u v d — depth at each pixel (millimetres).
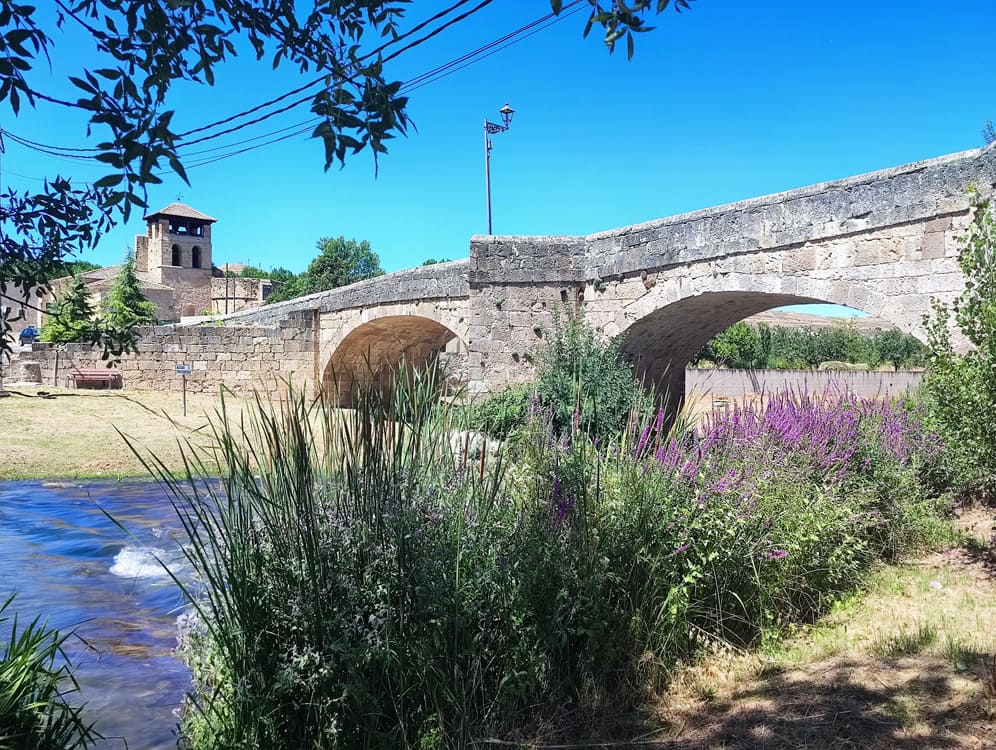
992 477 6387
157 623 7289
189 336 25000
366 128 2754
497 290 14523
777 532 5500
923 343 9172
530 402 6719
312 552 3848
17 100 2420
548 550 4520
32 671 3582
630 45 2723
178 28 2688
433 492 4453
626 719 4246
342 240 63375
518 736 4027
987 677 4297
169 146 2471
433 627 4047
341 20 3016
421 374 4793
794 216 10734
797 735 3877
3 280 3227
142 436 17422
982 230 6262
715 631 5195
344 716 3777
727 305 13102
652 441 5684
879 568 6602
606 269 13992
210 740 3854
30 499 12633
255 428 4309
